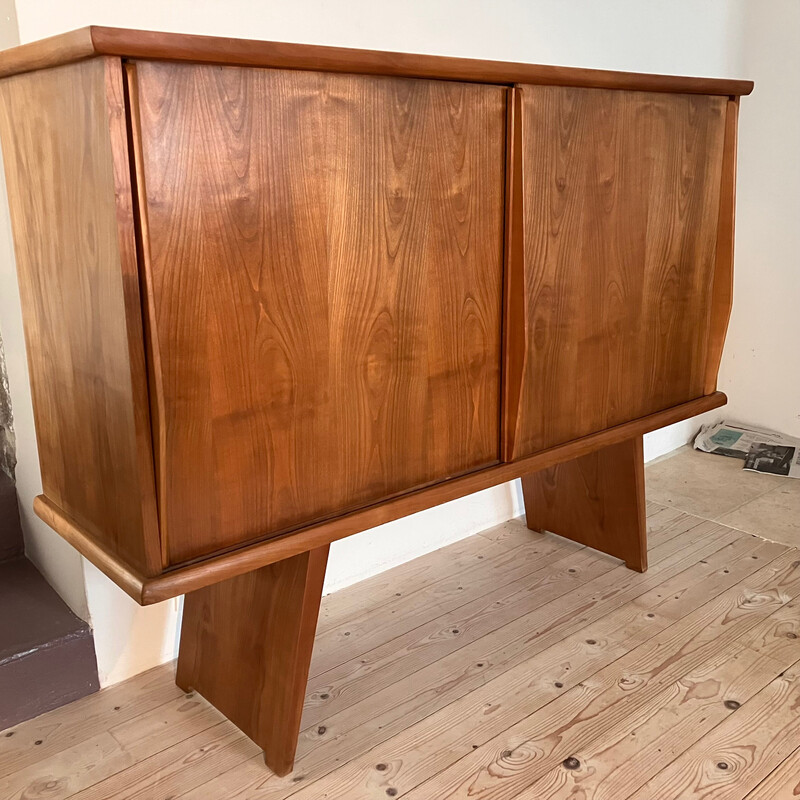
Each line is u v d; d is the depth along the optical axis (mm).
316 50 1128
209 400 1162
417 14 1922
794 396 2967
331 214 1229
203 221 1099
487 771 1460
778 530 2383
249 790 1427
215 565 1198
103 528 1267
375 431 1376
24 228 1281
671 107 1679
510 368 1535
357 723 1588
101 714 1626
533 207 1476
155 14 1530
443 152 1345
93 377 1183
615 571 2154
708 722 1575
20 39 1385
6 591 1754
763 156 2881
